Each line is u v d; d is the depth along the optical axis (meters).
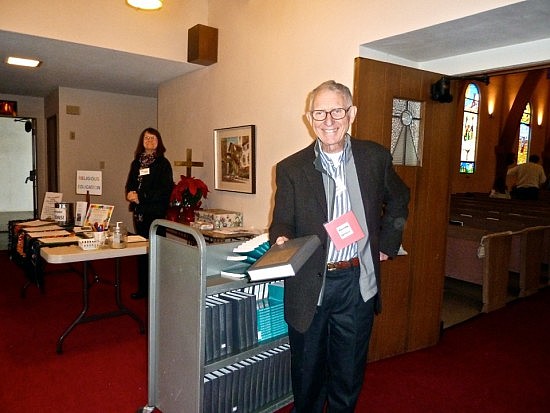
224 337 1.89
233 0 3.78
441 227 2.99
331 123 1.54
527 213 5.98
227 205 4.03
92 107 5.96
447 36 2.41
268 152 3.47
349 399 1.75
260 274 1.39
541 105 12.45
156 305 2.05
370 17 2.57
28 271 2.99
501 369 2.74
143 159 3.75
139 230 3.72
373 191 1.63
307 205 1.64
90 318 2.93
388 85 2.58
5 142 7.04
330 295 1.66
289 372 2.21
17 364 2.61
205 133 4.31
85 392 2.31
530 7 1.96
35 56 3.93
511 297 4.39
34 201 6.80
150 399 2.09
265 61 3.44
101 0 3.58
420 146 2.79
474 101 10.48
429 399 2.36
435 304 3.06
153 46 3.90
